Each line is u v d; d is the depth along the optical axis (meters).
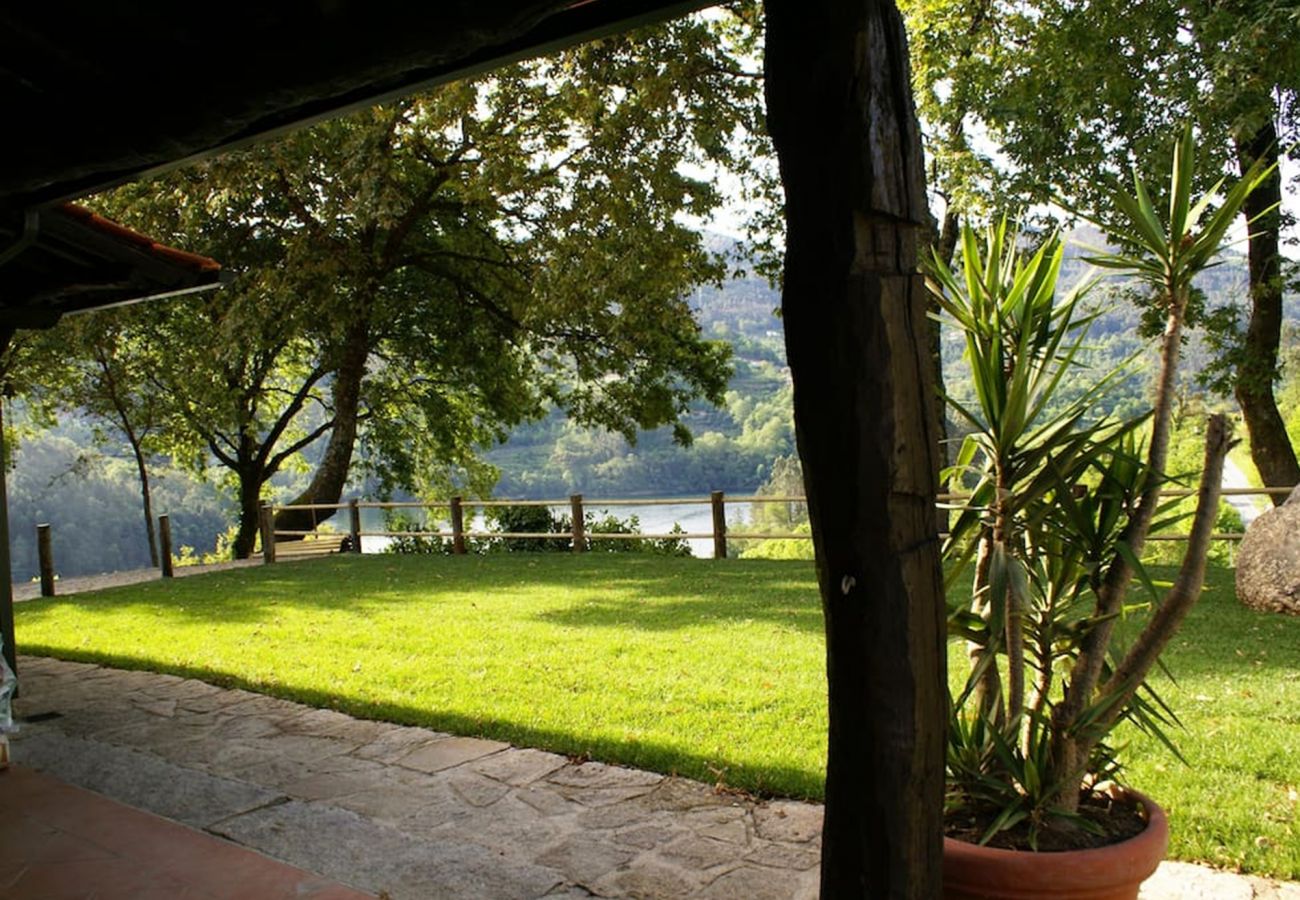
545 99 15.02
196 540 35.72
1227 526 11.80
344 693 6.14
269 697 6.25
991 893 2.37
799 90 2.12
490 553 13.85
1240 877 3.24
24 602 11.50
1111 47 11.21
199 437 20.86
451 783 4.53
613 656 6.75
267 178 15.16
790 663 6.24
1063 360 2.62
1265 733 4.52
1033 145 11.48
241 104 2.85
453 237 18.31
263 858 3.79
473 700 5.83
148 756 5.15
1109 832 2.56
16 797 4.59
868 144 2.06
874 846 2.17
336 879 3.58
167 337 18.95
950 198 12.84
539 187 15.48
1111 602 2.63
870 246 2.09
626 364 18.09
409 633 7.99
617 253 13.88
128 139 3.18
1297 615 7.07
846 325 2.10
